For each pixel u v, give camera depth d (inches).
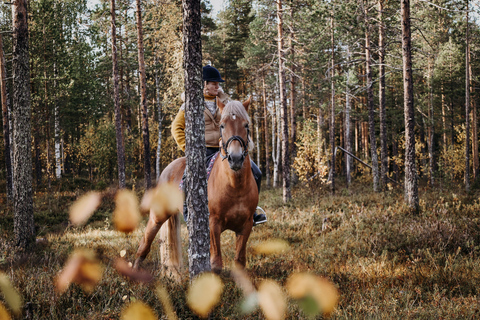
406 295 158.2
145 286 126.0
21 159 290.7
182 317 114.9
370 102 784.3
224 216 163.0
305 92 1030.4
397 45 715.4
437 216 340.8
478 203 378.3
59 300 125.6
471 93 1246.3
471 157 1401.3
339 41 809.5
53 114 996.6
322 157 612.4
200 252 125.6
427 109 1225.4
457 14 533.3
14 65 300.7
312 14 689.0
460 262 207.8
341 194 703.7
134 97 1222.9
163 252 170.6
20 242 279.1
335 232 315.3
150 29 866.1
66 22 1042.1
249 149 156.9
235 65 1433.3
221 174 162.4
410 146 395.5
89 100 1188.5
